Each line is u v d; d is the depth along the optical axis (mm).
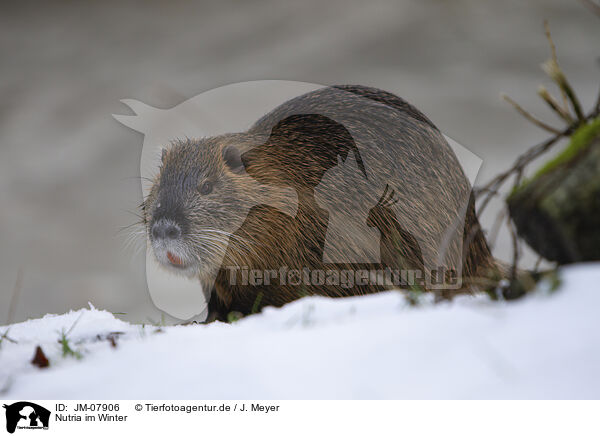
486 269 9859
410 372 4301
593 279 4660
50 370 6012
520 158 6113
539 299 4742
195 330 6387
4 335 7719
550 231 5641
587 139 5750
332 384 4410
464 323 4605
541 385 3896
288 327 5734
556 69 6727
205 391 4641
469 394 4027
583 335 4098
